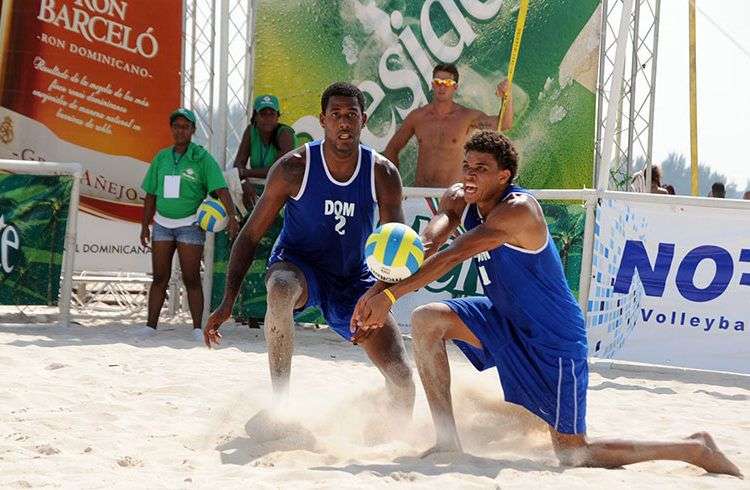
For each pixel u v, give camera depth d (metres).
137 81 11.06
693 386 7.82
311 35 11.02
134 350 7.89
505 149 4.22
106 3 10.98
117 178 11.06
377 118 11.08
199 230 9.37
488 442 4.88
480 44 10.96
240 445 4.47
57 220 9.41
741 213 8.23
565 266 8.63
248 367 7.20
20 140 10.91
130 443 4.47
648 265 8.41
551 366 4.24
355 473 3.91
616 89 8.77
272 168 5.01
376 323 4.12
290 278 4.84
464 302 4.46
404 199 9.14
